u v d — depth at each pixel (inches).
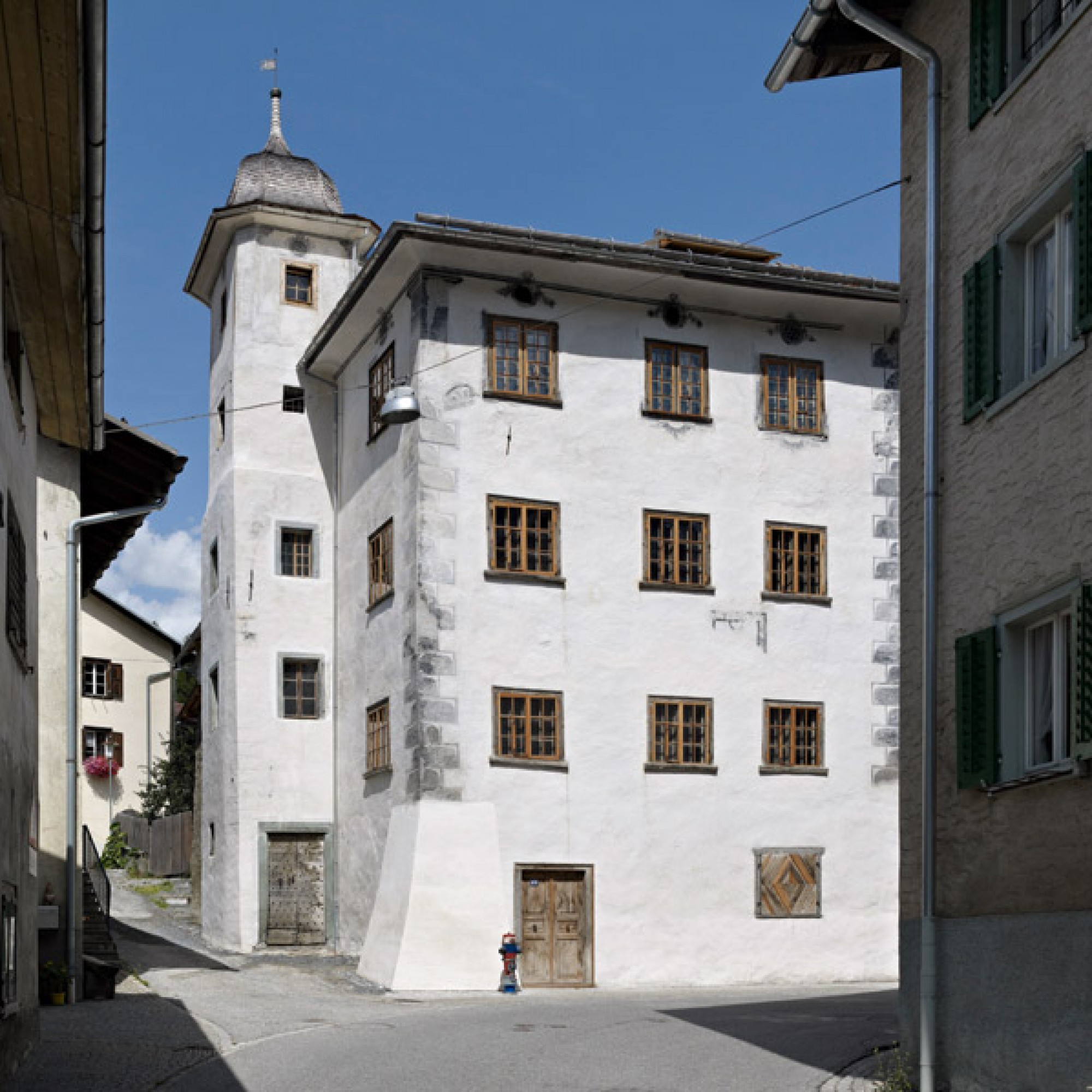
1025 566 448.8
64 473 849.5
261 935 1133.1
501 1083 524.4
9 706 493.4
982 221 493.7
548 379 1036.5
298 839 1160.2
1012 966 437.1
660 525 1047.0
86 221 477.4
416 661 978.1
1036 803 432.1
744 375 1084.5
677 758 1021.8
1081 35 441.4
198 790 1348.4
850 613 1083.9
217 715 1218.6
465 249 1003.3
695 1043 617.9
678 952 995.3
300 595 1191.6
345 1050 616.7
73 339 577.3
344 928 1119.6
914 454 532.4
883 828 1063.6
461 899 948.0
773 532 1072.2
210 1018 740.7
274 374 1221.1
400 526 1024.9
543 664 1001.5
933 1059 473.1
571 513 1024.9
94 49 392.8
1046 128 458.3
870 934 1045.2
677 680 1029.8
